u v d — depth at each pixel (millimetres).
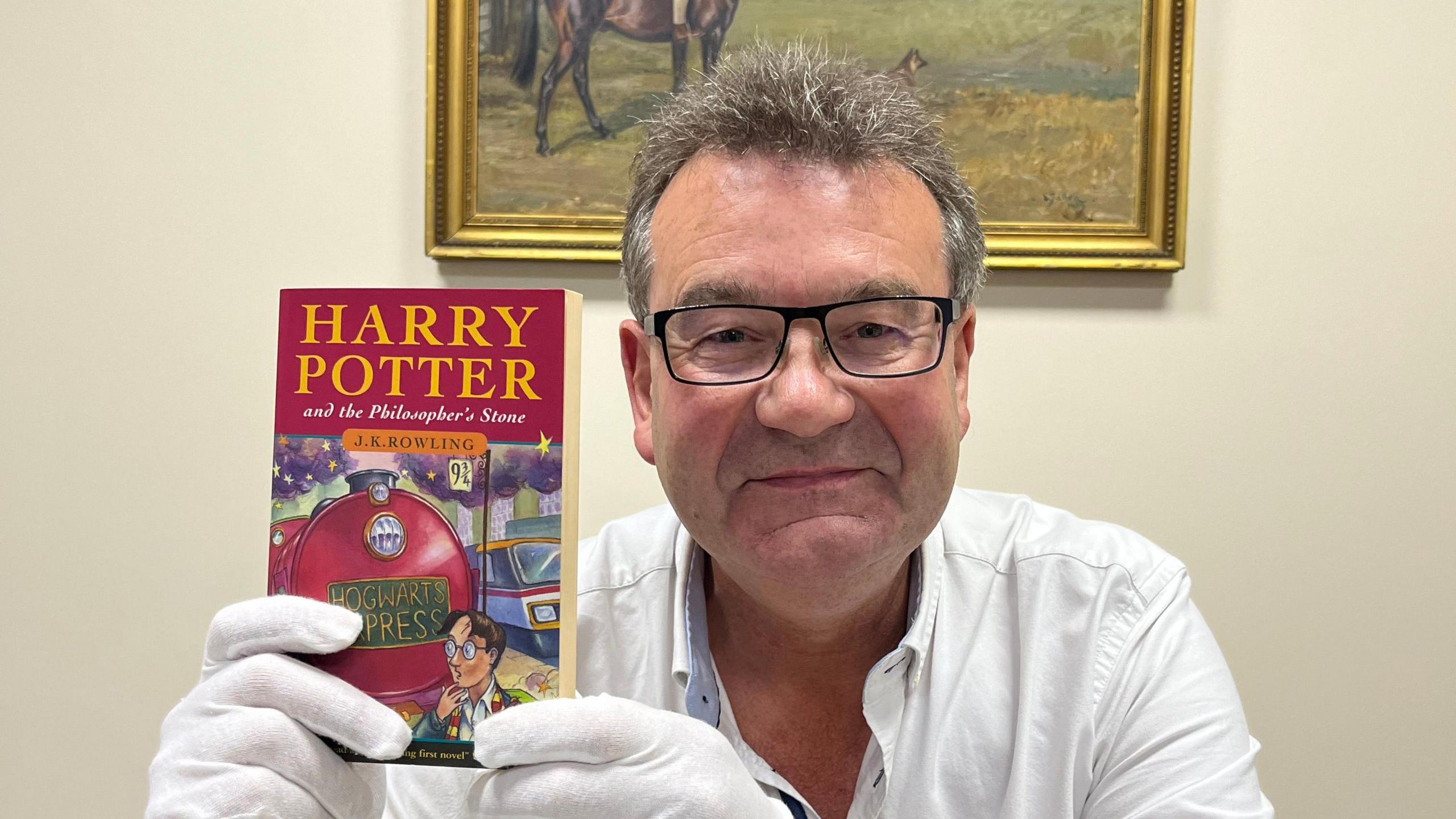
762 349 742
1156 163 1336
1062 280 1376
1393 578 1372
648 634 1009
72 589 1445
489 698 684
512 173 1373
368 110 1410
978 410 1388
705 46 1354
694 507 766
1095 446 1383
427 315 688
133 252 1435
